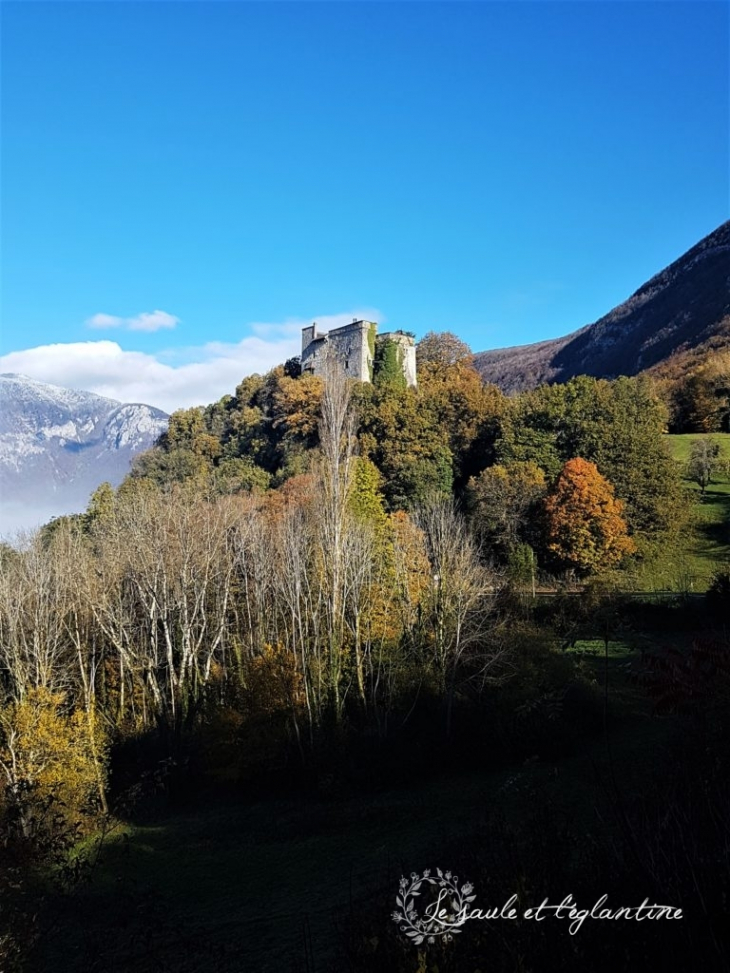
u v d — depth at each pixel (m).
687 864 5.93
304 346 90.75
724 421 80.38
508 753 27.08
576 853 9.20
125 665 36.25
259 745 29.17
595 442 59.44
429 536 40.22
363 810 24.31
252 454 77.50
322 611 32.09
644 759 17.92
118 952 13.00
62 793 23.16
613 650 33.31
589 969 5.64
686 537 53.50
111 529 40.75
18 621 31.64
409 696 30.19
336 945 9.48
